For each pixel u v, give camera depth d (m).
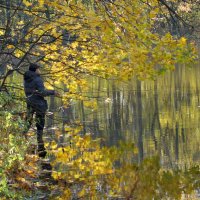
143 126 18.52
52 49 13.41
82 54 13.21
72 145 15.13
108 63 12.74
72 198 10.21
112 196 10.29
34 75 13.77
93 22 11.36
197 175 11.63
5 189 8.94
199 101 24.61
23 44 13.25
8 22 12.68
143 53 11.77
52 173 11.84
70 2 11.71
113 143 15.50
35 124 14.09
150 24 11.62
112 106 23.95
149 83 33.28
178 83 32.75
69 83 14.06
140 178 11.48
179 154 13.80
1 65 13.02
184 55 11.40
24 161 11.24
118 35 11.50
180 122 19.06
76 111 22.64
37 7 12.48
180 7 11.45
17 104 12.32
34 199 10.06
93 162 13.06
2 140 9.68
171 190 10.54
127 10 11.23
